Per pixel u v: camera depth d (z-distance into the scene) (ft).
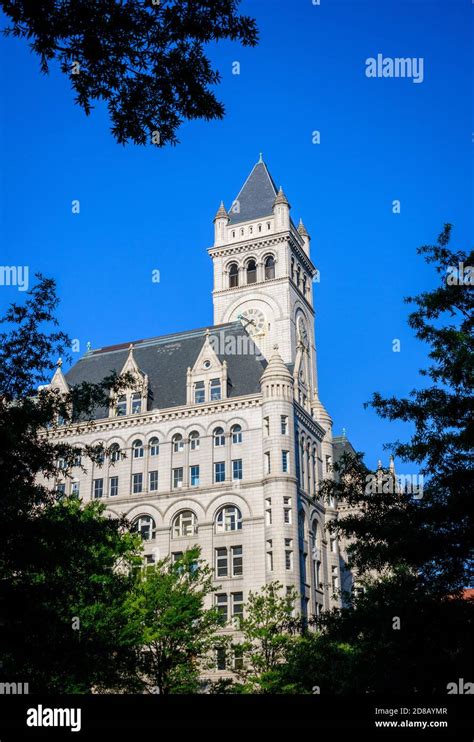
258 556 262.06
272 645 197.67
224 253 376.48
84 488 290.97
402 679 94.79
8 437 98.07
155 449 290.15
